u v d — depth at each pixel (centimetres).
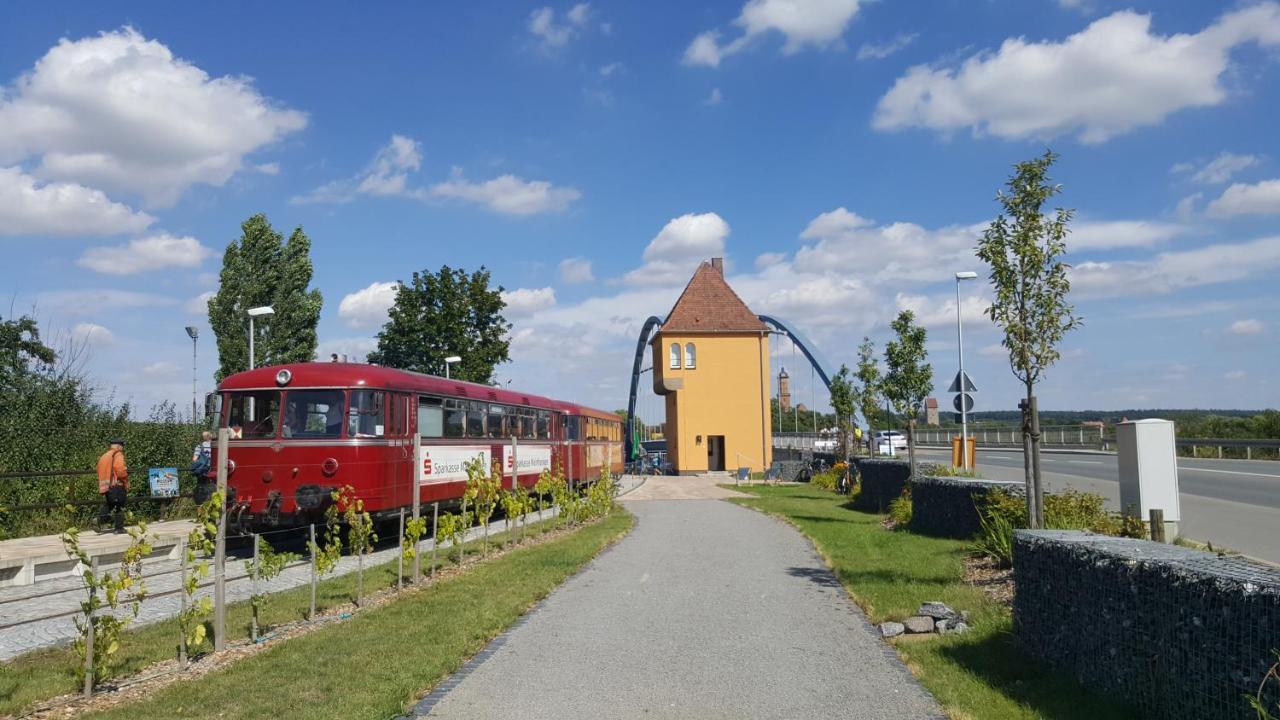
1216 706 486
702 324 5644
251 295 3581
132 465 2161
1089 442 5816
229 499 1619
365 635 888
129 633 904
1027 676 714
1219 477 2905
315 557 990
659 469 5828
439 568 1418
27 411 2023
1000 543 1224
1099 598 625
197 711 632
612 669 781
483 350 4516
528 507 1980
